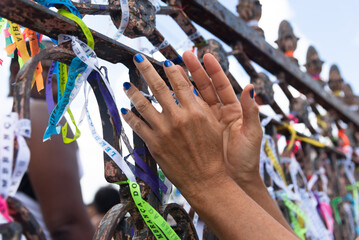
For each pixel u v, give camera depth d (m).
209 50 1.18
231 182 0.70
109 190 1.76
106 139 0.75
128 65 0.85
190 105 0.69
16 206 0.56
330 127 2.13
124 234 0.76
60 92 0.73
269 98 1.45
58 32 0.68
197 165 0.69
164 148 0.70
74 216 1.01
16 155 0.55
